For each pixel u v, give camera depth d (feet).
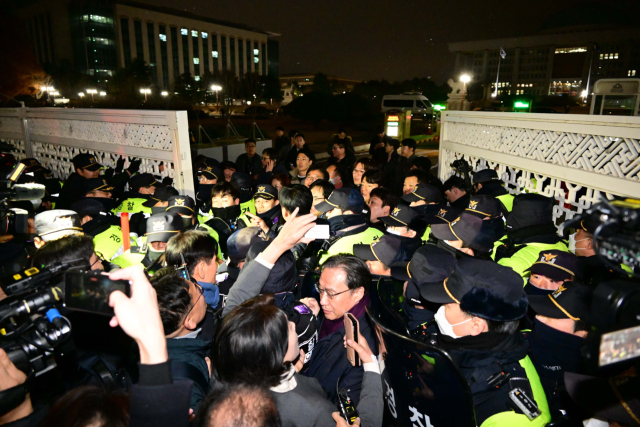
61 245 7.44
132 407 3.53
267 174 23.38
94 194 15.51
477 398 5.22
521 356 5.41
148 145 20.40
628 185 10.24
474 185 15.49
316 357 7.31
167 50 285.23
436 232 9.71
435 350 4.69
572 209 12.98
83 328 6.29
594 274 8.09
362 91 182.80
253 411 3.69
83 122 24.98
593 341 3.06
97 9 248.73
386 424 6.34
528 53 224.53
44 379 5.96
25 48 93.04
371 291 8.33
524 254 9.82
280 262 7.36
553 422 5.70
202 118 139.03
